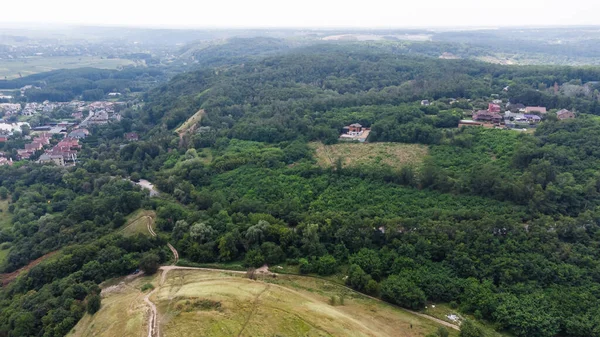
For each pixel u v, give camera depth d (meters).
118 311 69.94
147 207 117.88
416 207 106.62
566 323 68.56
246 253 94.12
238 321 61.25
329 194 118.69
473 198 108.62
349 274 84.94
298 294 76.31
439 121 157.50
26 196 138.00
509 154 125.00
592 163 109.44
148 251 95.06
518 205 102.19
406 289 77.12
